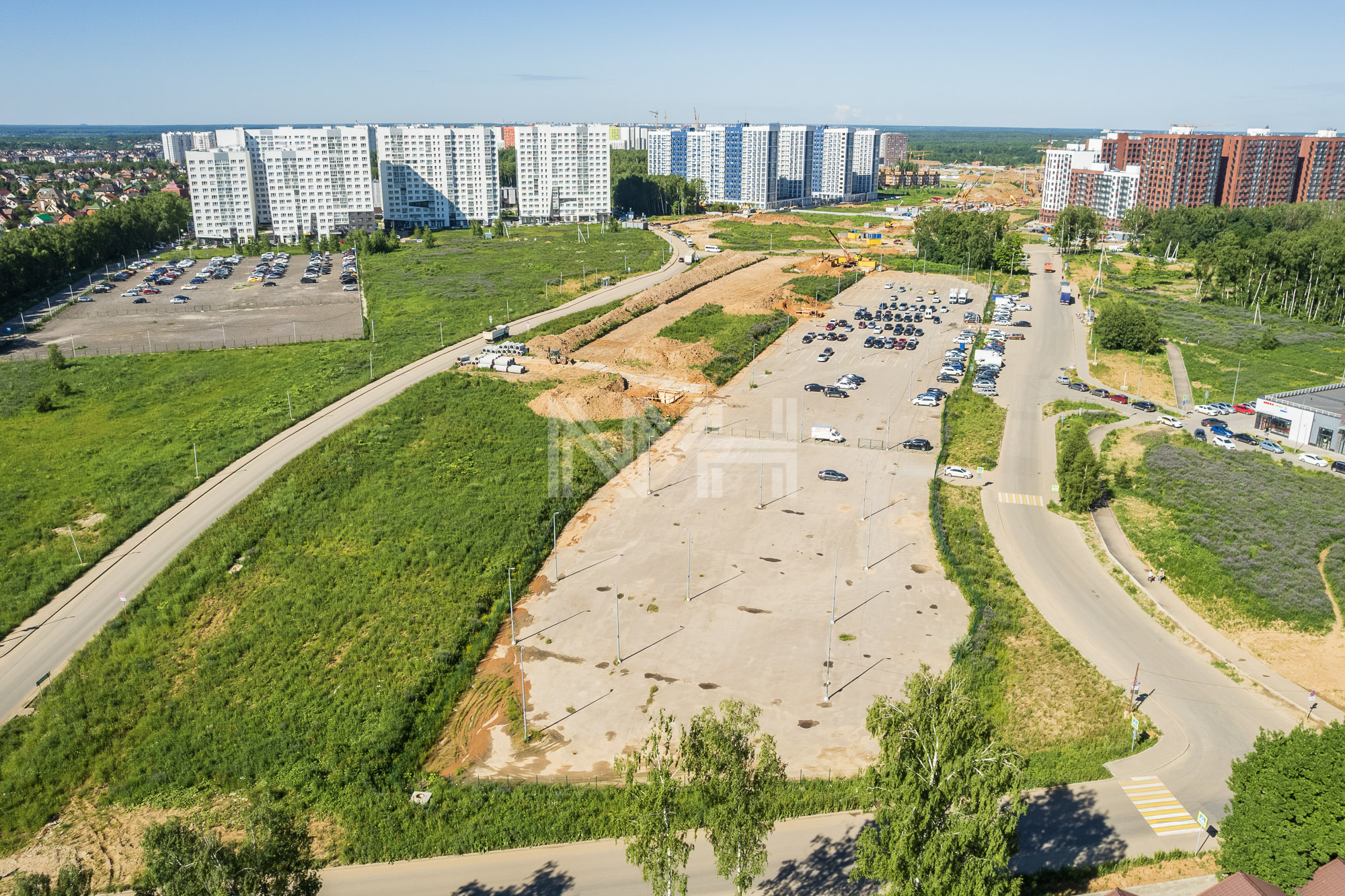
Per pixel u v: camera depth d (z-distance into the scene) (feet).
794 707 248.11
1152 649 278.87
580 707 249.75
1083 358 595.88
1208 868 192.13
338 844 203.21
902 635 281.74
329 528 348.59
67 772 229.45
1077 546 344.69
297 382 524.93
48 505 380.58
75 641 286.87
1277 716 246.88
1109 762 227.81
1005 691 255.70
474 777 224.94
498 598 302.66
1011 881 169.17
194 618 295.07
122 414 486.79
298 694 256.11
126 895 191.11
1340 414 424.05
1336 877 167.94
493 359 531.09
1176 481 395.75
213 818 211.82
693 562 324.39
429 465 400.47
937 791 161.58
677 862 168.86
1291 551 329.31
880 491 384.06
